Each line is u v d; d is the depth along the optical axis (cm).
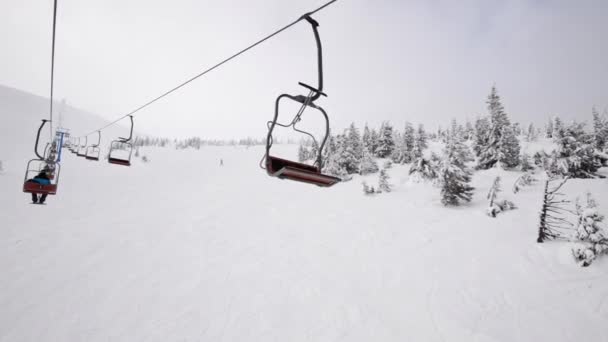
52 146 966
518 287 1232
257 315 1112
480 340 955
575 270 1311
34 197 877
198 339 991
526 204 2123
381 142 4909
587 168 2677
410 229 1934
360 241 1800
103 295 1250
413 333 1001
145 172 4884
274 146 9925
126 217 2395
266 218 2353
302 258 1593
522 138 5522
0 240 1816
